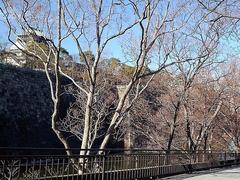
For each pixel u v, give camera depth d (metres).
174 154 19.16
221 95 28.23
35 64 32.25
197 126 27.25
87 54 17.58
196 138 27.27
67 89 29.81
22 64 31.41
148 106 27.14
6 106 26.66
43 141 29.34
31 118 28.61
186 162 20.69
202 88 27.16
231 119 32.59
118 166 14.30
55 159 11.22
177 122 25.08
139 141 29.03
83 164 12.43
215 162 24.84
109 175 13.71
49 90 30.83
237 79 31.17
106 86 26.42
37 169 10.88
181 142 26.92
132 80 16.16
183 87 24.50
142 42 15.80
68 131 27.14
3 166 9.44
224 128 32.78
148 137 27.36
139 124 27.19
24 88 28.52
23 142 27.59
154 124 27.05
